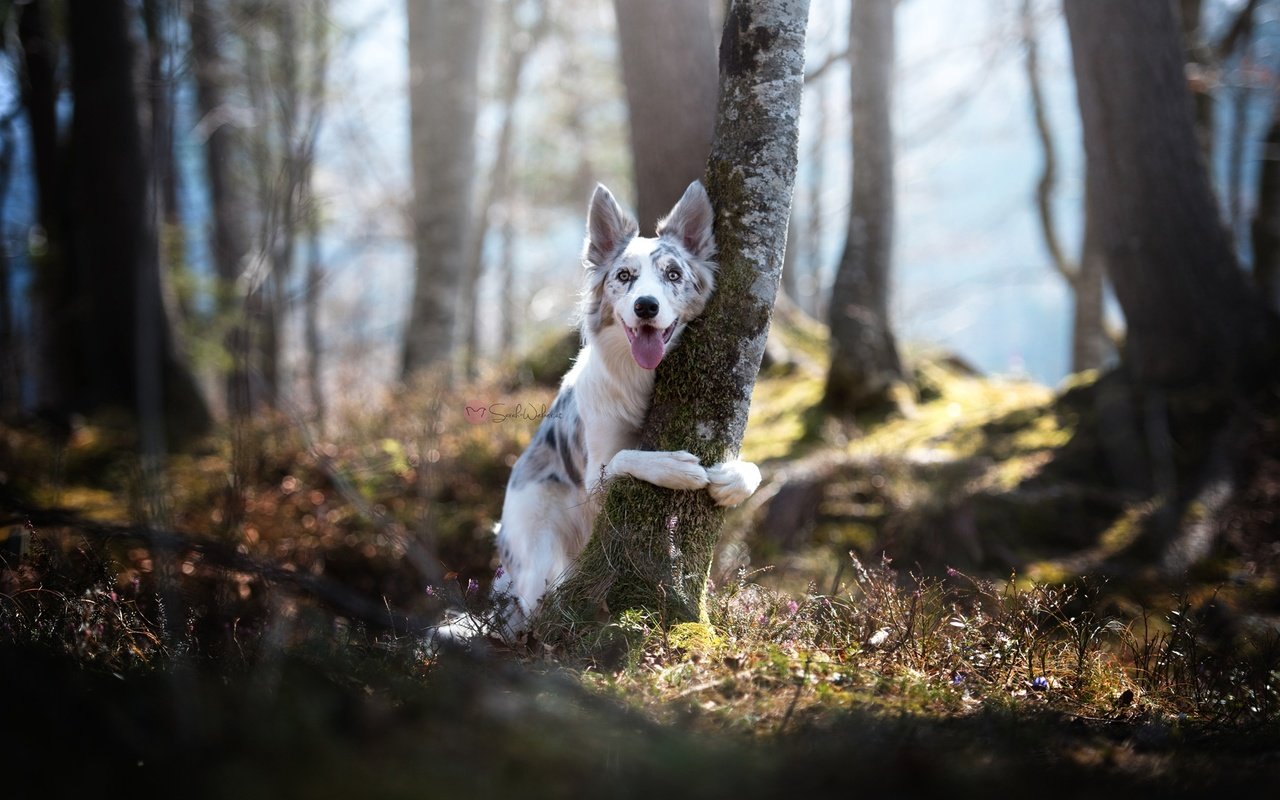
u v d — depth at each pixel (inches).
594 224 197.5
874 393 430.3
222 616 152.5
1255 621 249.3
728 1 181.0
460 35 586.2
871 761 108.6
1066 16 360.5
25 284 522.6
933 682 152.6
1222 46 549.0
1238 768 120.5
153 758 100.9
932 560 317.4
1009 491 340.2
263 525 310.8
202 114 621.3
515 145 1058.1
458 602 159.0
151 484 124.1
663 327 174.2
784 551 332.2
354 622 151.5
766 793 99.7
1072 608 254.4
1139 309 361.1
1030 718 134.6
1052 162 714.2
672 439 176.1
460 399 416.8
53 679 117.6
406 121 791.7
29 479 355.3
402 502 342.3
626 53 250.2
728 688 138.4
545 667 142.6
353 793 94.8
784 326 531.5
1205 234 352.8
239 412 171.0
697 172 245.6
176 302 510.3
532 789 97.8
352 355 651.5
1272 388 342.3
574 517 207.8
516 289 1259.8
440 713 116.0
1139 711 153.5
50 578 168.7
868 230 445.1
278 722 108.3
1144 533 309.1
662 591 156.3
